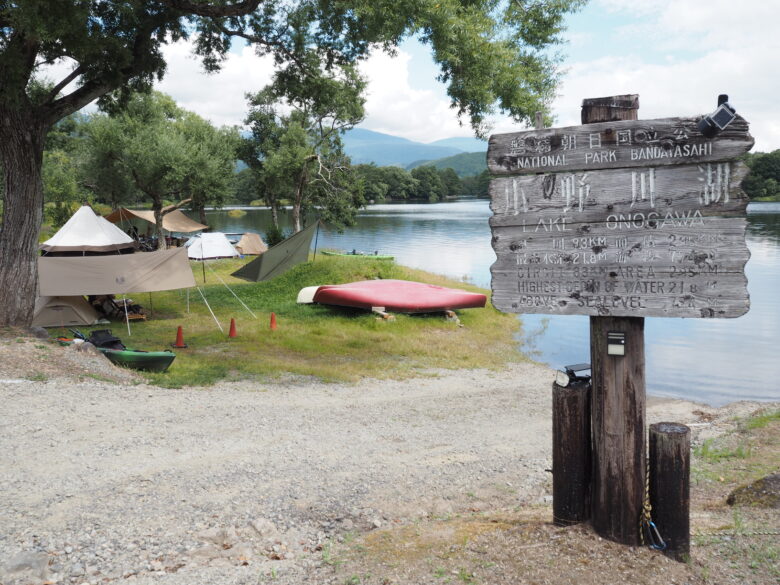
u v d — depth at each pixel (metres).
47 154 52.97
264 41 20.38
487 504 6.71
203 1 16.77
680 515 4.07
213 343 17.19
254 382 13.13
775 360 17.62
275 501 6.57
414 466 8.05
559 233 4.32
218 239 37.84
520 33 17.20
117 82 16.45
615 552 4.15
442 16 14.38
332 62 20.22
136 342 16.84
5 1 12.98
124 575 4.70
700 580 3.79
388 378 14.38
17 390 10.48
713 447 8.19
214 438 8.87
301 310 22.22
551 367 16.67
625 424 4.21
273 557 5.05
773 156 123.50
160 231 41.44
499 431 10.15
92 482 6.91
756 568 3.89
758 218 75.50
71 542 5.35
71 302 18.98
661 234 4.05
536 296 4.41
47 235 48.19
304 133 40.47
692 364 17.33
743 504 5.26
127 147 39.31
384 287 22.98
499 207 4.48
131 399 10.75
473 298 22.55
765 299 27.23
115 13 16.62
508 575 3.98
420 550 4.62
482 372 15.65
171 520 5.93
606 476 4.29
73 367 12.27
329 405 11.52
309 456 8.27
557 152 4.29
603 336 4.27
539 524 4.77
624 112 4.16
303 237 25.91
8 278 15.27
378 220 92.88
